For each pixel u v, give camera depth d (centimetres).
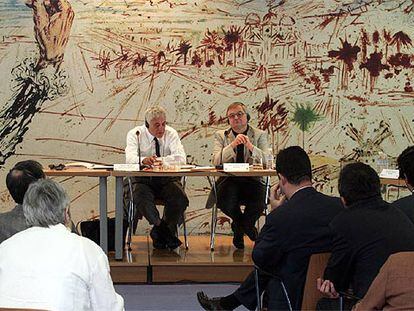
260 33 786
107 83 779
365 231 352
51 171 602
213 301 469
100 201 617
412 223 374
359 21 791
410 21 793
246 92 788
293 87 790
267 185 654
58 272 281
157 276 612
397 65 795
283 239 398
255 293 446
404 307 276
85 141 780
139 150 655
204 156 788
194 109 786
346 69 791
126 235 670
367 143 796
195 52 783
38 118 776
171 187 664
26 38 774
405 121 793
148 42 780
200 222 787
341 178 367
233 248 685
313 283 386
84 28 776
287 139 791
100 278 289
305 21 787
